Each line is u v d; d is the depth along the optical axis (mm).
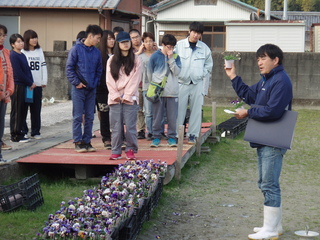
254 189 8398
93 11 25250
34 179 6867
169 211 7059
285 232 6344
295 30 22422
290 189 8500
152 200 6785
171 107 9266
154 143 9391
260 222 6707
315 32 26078
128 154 8180
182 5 39719
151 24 41250
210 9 39500
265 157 5871
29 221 6164
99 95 9109
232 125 13422
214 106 12352
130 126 8109
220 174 9328
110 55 9133
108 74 8023
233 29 22719
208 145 11891
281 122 5781
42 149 9156
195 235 6184
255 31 22625
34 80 10062
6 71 7914
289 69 19078
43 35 25578
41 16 25516
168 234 6191
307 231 6227
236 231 6348
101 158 8297
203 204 7441
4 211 6371
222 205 7434
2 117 7828
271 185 5918
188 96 9703
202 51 9609
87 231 4820
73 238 4688
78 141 8820
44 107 16797
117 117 8086
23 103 9773
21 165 8062
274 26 22453
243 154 11211
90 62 8492
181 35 39906
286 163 10484
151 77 9062
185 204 7406
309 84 19062
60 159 8172
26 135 10180
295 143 12680
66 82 19047
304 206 7523
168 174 8039
